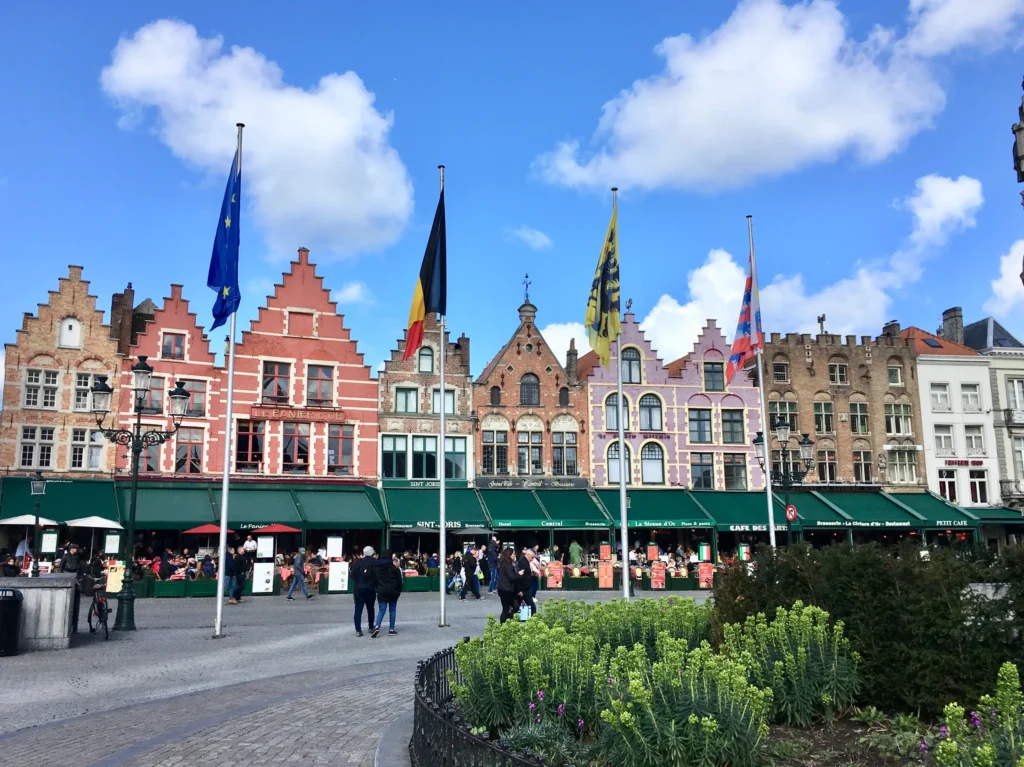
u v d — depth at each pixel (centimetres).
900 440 5284
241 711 1205
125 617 2195
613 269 2645
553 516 4462
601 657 898
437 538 4559
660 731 727
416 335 2447
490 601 3111
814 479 5128
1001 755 637
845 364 5322
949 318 6184
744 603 1130
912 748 802
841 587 1017
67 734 1077
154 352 4228
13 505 3778
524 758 615
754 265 3105
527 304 4925
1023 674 895
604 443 4878
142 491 4012
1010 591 929
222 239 2206
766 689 779
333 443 4481
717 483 4978
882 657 948
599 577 3650
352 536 4450
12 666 1628
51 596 1861
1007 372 5516
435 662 1009
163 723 1136
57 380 4053
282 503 4150
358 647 1914
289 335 4494
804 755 813
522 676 895
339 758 942
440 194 2494
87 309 4150
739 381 5131
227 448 2164
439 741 755
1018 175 1470
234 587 3028
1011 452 5412
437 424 4650
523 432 4781
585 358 5822
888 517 4856
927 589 952
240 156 2200
